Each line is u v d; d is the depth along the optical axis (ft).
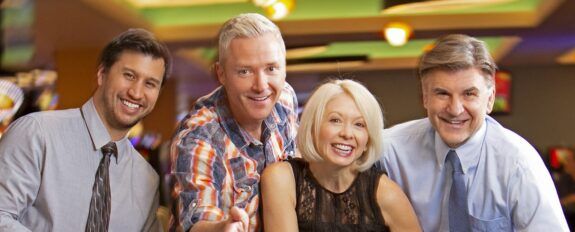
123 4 23.98
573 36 29.37
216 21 27.09
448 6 25.58
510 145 7.68
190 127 7.45
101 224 7.62
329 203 7.02
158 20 27.20
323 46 29.84
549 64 39.60
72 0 21.07
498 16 26.76
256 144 7.73
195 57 34.14
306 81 42.16
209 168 7.24
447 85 7.16
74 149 7.64
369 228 6.95
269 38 7.24
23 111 32.83
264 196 7.07
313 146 6.93
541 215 7.42
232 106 7.50
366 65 37.55
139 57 7.68
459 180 7.76
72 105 30.55
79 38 27.66
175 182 7.31
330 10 26.94
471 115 7.22
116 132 7.91
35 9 22.16
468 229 7.87
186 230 6.91
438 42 7.32
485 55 7.18
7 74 34.76
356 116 6.87
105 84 7.75
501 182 7.64
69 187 7.53
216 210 6.95
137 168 8.14
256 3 21.79
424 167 8.00
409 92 40.40
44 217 7.45
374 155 7.03
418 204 8.09
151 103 7.89
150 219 8.21
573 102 39.91
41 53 31.32
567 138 39.96
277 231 6.87
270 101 7.33
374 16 27.02
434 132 7.93
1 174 7.29
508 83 40.11
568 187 27.35
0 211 7.14
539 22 25.99
